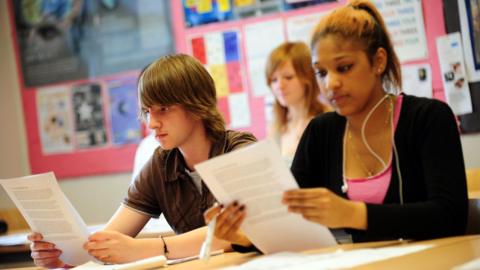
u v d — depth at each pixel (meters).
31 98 4.11
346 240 1.64
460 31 3.07
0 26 4.13
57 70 4.04
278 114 3.31
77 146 4.00
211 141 1.87
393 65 1.58
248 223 1.36
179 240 1.73
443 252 1.22
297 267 1.20
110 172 3.92
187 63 1.82
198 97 1.82
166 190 1.90
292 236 1.38
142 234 2.28
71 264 1.83
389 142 1.57
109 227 1.89
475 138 3.06
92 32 3.95
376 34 1.51
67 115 4.02
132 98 3.86
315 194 1.27
